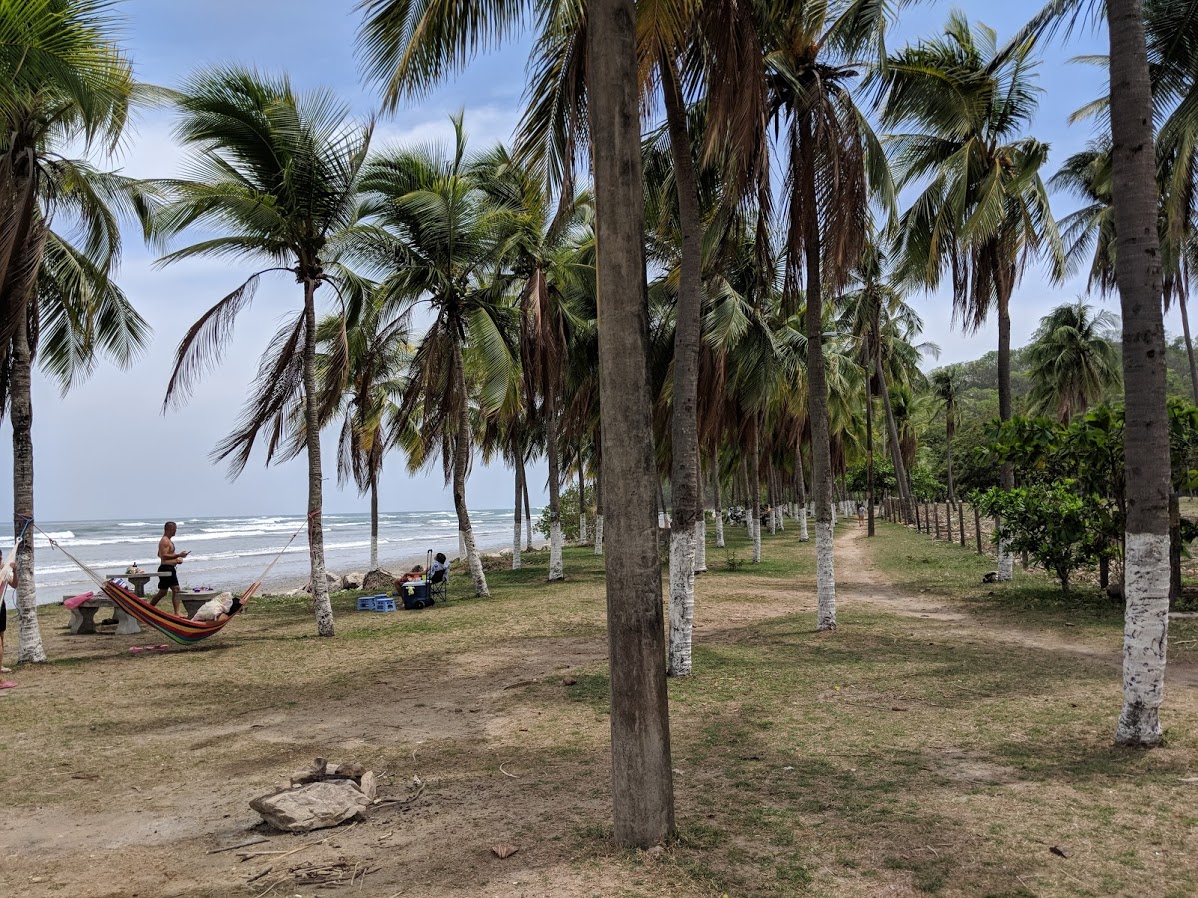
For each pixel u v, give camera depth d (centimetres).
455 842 454
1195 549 1997
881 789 518
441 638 1270
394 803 526
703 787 530
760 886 386
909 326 4234
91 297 1352
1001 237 1608
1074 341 4150
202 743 707
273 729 749
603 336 439
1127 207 600
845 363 3050
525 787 547
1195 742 589
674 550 917
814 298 1159
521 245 1781
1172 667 856
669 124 937
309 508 1396
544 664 1018
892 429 4019
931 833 445
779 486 4794
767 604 1529
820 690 805
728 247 1117
